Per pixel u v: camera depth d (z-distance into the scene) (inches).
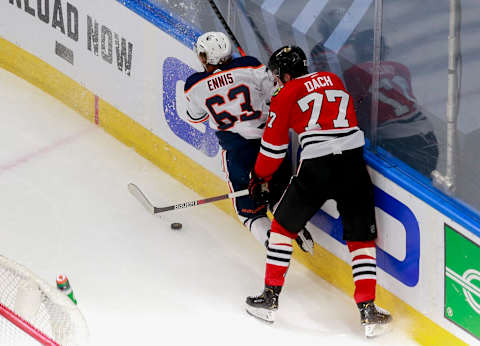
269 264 607.5
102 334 595.8
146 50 781.3
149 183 792.9
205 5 717.9
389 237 601.9
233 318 621.6
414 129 577.3
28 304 421.4
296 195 592.7
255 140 658.2
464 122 538.9
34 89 934.4
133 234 716.0
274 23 662.5
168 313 622.8
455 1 518.9
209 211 754.2
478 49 517.3
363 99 613.3
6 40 954.1
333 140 577.6
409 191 573.6
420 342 602.5
